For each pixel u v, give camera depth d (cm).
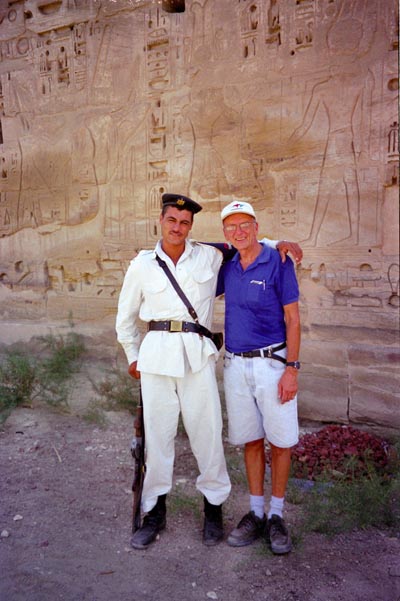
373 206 419
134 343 296
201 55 483
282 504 284
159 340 274
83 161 561
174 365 270
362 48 414
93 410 470
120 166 539
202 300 276
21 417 469
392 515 310
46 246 597
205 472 286
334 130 430
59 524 308
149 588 254
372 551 282
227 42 470
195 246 284
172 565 271
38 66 580
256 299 266
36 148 590
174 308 273
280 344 272
